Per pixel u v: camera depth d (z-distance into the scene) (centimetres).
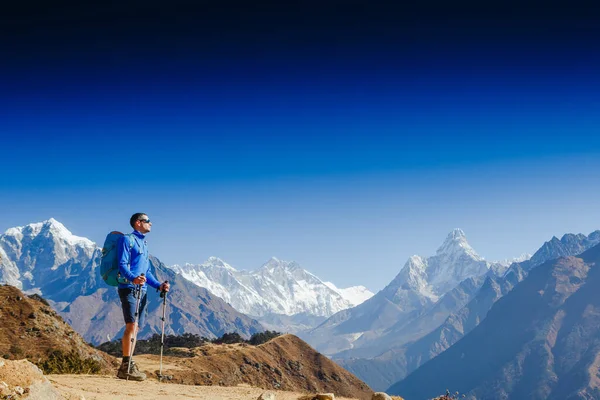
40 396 869
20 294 8144
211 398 1143
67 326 8200
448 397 1277
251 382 13138
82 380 1297
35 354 6906
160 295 1479
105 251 1409
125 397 1085
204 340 16475
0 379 859
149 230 1450
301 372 15712
